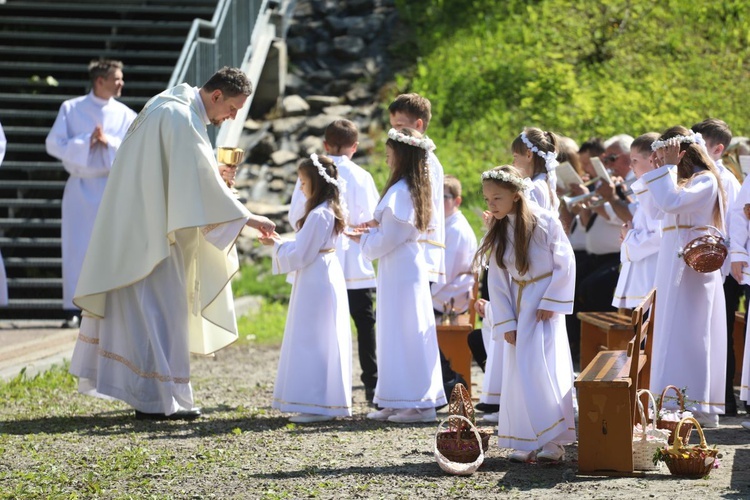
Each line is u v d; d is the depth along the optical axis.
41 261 12.61
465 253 8.24
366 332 8.05
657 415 5.88
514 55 17.48
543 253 5.61
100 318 7.36
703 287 6.80
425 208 7.04
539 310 5.60
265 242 7.29
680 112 15.49
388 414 7.20
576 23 17.81
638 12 17.84
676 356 6.79
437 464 5.69
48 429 6.91
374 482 5.28
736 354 8.65
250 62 16.19
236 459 5.93
